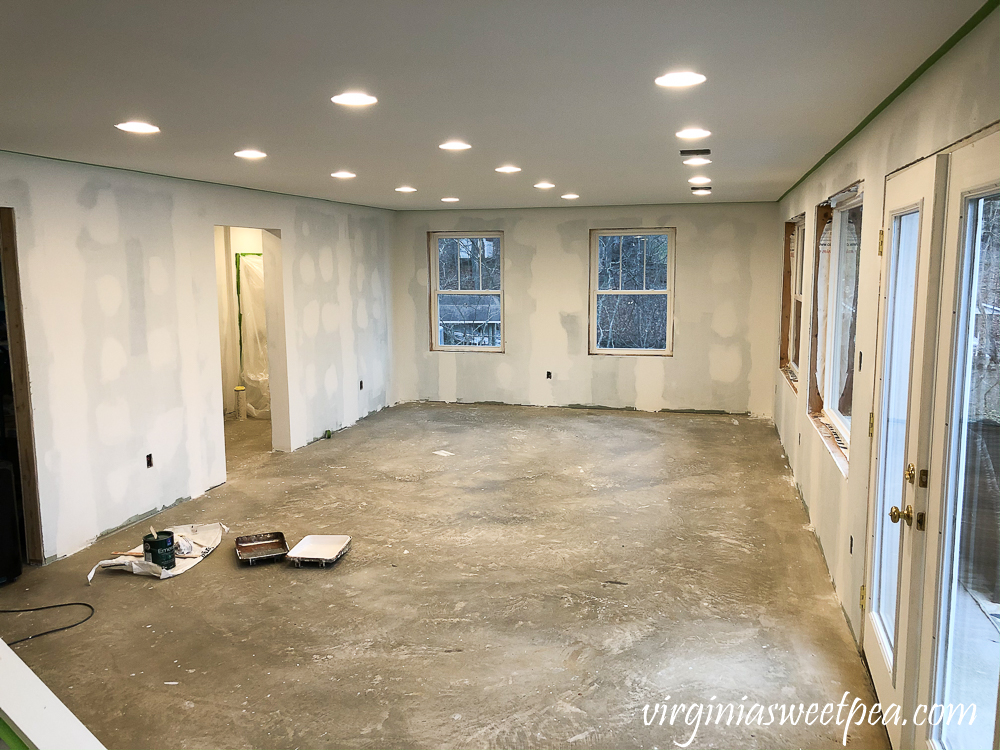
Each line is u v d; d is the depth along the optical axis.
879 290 2.89
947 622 2.02
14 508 3.97
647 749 2.55
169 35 2.06
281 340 6.56
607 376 8.52
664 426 7.66
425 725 2.70
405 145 3.96
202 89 2.69
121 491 4.74
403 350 9.09
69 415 4.32
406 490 5.52
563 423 7.84
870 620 2.95
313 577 3.99
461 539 4.53
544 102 2.95
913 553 2.16
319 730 2.67
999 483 1.86
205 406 5.52
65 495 4.31
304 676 3.03
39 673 3.07
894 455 2.79
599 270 8.49
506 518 4.89
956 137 2.05
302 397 6.85
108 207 4.58
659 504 5.16
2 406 4.19
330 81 2.59
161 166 4.59
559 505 5.15
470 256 8.82
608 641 3.28
